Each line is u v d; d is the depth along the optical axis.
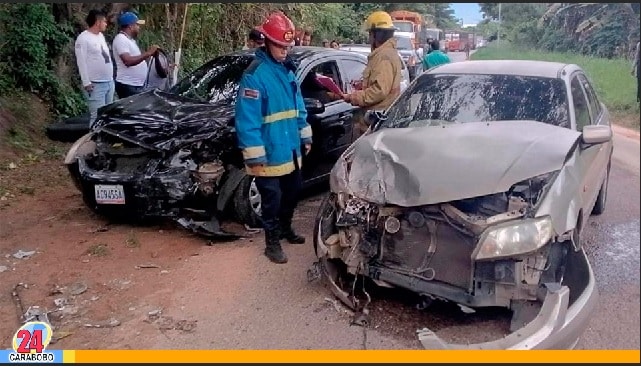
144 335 3.40
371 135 4.09
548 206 3.14
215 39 12.83
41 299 3.86
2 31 8.49
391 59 5.13
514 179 3.20
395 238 3.40
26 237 4.91
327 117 5.72
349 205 3.49
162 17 11.42
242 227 5.12
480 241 3.07
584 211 3.74
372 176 3.57
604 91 4.69
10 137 7.66
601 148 4.28
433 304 3.64
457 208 3.29
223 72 5.74
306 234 5.02
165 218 5.05
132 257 4.50
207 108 5.14
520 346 2.81
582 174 3.61
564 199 3.25
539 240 3.03
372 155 3.73
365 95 5.15
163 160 4.69
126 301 3.82
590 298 3.06
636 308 3.43
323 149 5.73
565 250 3.32
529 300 3.12
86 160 4.95
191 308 3.72
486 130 3.74
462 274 3.23
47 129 8.02
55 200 5.95
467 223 3.15
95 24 6.73
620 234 4.33
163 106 5.23
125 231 5.05
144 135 4.81
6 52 8.51
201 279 4.12
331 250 3.64
